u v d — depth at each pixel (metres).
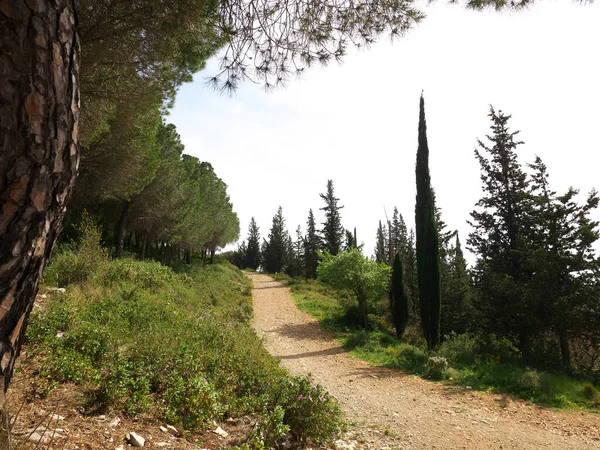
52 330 4.86
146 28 4.63
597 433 6.35
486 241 20.12
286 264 67.19
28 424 2.71
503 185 19.94
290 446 4.38
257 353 8.44
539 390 8.62
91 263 10.16
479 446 5.72
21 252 1.27
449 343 13.85
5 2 1.17
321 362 12.02
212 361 5.74
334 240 45.16
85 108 6.75
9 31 1.18
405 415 7.16
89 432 2.95
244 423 4.43
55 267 9.21
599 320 13.41
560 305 13.55
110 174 13.17
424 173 16.92
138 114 8.00
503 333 16.28
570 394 8.45
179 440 3.46
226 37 3.79
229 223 44.44
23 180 1.23
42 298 6.86
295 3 3.53
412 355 12.38
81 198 14.50
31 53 1.23
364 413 7.20
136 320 6.95
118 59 5.29
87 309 6.61
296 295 29.88
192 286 17.67
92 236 10.97
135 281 11.27
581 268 14.21
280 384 5.18
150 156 14.58
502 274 18.27
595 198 15.09
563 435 6.25
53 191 1.37
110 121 11.42
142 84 6.23
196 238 29.55
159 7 4.18
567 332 14.95
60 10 1.33
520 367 11.51
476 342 14.32
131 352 5.09
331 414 5.03
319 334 17.00
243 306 20.36
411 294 24.70
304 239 54.12
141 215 20.72
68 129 1.40
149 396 4.05
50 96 1.29
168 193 20.64
